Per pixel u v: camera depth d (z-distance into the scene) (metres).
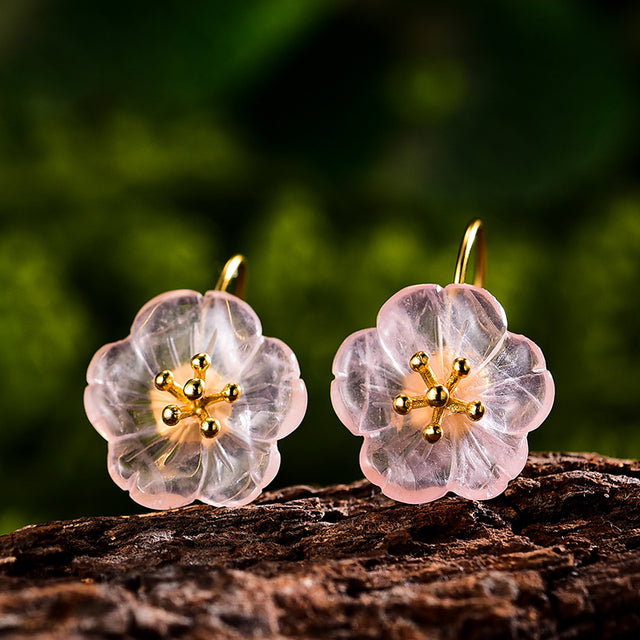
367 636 0.15
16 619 0.14
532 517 0.16
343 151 0.30
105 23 0.26
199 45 0.26
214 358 0.16
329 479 0.25
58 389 0.23
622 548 0.16
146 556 0.16
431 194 0.30
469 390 0.16
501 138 0.29
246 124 0.30
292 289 0.25
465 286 0.16
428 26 0.29
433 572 0.15
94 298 0.26
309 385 0.24
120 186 0.27
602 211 0.29
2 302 0.22
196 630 0.15
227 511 0.16
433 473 0.16
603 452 0.23
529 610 0.15
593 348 0.25
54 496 0.23
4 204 0.26
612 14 0.29
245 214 0.30
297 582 0.15
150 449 0.16
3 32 0.26
